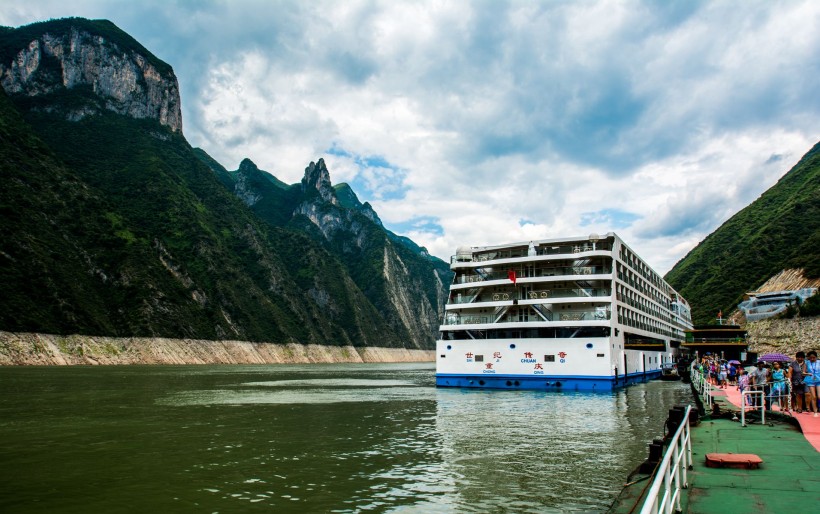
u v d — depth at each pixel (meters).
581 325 60.91
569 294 64.44
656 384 75.44
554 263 66.81
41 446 31.06
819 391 23.91
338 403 55.72
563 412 45.19
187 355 170.38
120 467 25.69
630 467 24.97
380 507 19.11
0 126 185.38
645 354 81.69
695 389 51.50
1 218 150.25
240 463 26.52
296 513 18.53
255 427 38.59
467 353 66.69
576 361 60.91
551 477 23.12
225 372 122.50
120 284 174.00
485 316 67.75
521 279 64.81
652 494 7.54
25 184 173.50
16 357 116.62
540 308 64.19
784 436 20.36
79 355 133.12
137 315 166.00
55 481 23.00
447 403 53.44
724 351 94.12
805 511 11.45
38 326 128.50
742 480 14.10
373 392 70.44
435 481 22.62
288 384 87.06
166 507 19.30
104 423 40.06
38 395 58.41
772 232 197.62
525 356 63.38
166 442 32.47
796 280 139.50
